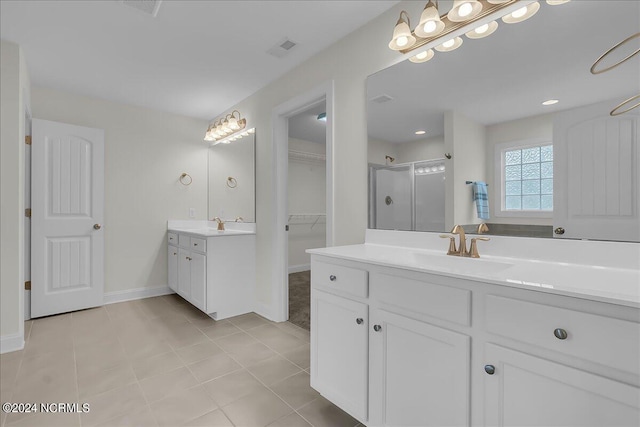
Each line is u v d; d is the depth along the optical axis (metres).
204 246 2.72
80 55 2.31
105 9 1.79
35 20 1.89
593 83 1.13
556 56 1.22
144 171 3.45
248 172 3.14
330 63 2.18
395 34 1.48
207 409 1.50
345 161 2.07
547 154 1.24
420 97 1.65
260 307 2.91
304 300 3.40
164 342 2.26
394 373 1.17
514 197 1.33
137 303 3.22
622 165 1.07
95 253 3.04
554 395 0.79
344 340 1.37
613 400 0.70
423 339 1.07
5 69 2.11
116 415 1.44
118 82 2.78
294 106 2.50
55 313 2.81
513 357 0.86
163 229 3.58
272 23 1.94
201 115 3.74
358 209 1.98
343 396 1.37
